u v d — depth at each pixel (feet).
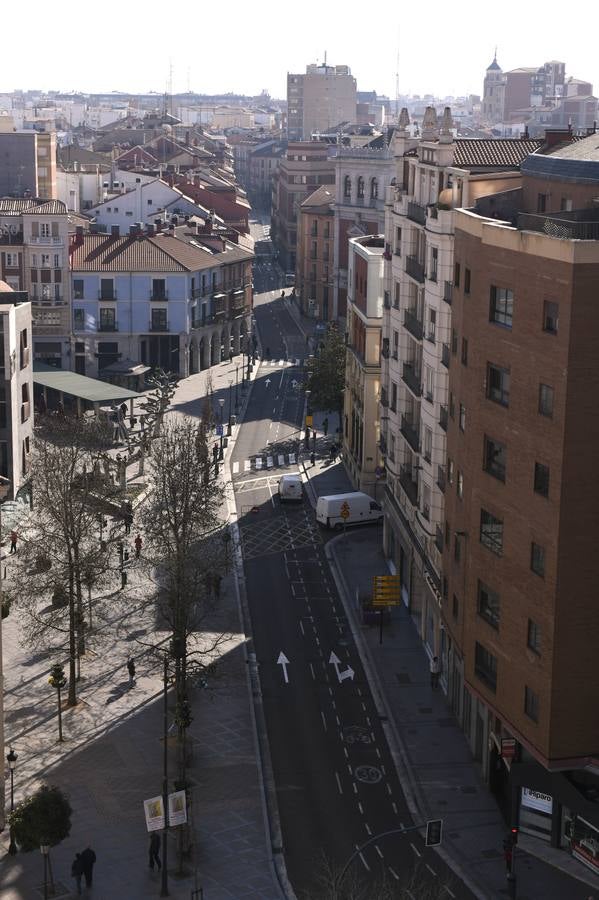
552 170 244.01
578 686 202.80
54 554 281.13
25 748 245.45
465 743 253.24
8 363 372.38
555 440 197.26
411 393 313.53
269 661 291.38
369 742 253.44
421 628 305.32
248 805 226.58
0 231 575.38
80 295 581.12
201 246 638.53
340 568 355.77
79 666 276.41
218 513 400.88
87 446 375.04
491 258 216.74
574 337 192.13
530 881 203.72
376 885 202.18
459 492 245.24
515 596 212.43
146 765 240.32
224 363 645.51
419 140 314.55
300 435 510.17
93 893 197.88
